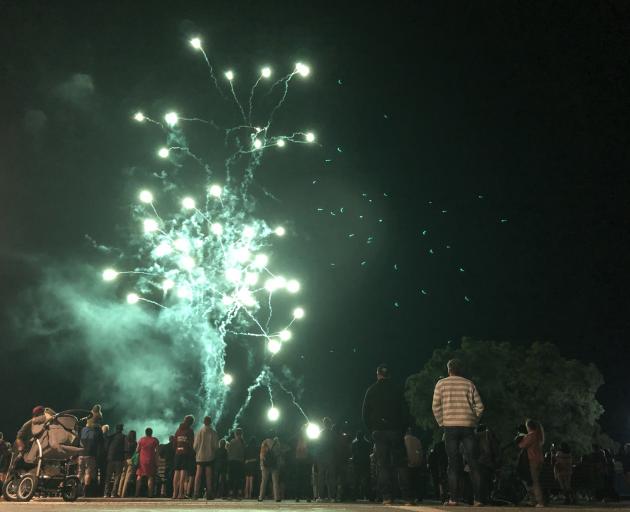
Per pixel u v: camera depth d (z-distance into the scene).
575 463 21.06
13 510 7.46
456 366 10.41
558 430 44.38
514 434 42.91
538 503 13.07
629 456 25.28
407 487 15.12
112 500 15.91
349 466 19.16
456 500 9.90
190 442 18.69
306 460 20.31
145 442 19.30
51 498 16.58
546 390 44.69
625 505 16.30
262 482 18.94
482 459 13.07
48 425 14.88
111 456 18.95
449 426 10.07
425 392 43.94
